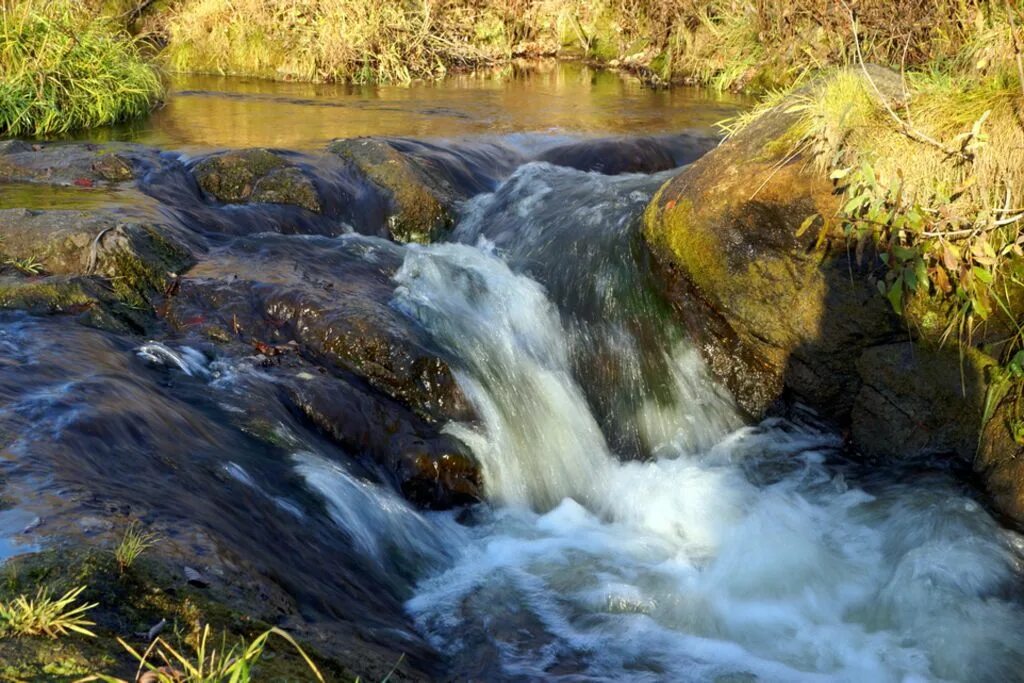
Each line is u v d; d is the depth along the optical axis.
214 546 3.94
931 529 6.14
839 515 6.44
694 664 5.00
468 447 6.35
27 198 8.12
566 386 7.43
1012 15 7.11
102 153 9.16
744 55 15.53
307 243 7.93
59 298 6.17
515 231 8.66
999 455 6.37
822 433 7.23
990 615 5.51
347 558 4.95
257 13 16.66
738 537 6.22
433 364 6.57
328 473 5.40
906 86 7.48
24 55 11.48
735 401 7.36
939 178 6.61
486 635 4.94
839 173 6.72
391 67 16.42
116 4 17.56
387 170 9.24
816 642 5.30
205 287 6.83
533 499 6.58
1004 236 6.49
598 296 7.83
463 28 18.31
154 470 4.57
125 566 3.57
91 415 4.72
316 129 11.30
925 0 11.49
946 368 6.65
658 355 7.54
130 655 3.18
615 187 8.94
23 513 3.81
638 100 14.14
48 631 3.14
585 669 4.83
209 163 9.14
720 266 7.23
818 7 13.52
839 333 6.94
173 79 15.50
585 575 5.73
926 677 5.05
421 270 7.64
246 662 3.14
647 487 6.79
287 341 6.63
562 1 19.12
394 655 4.11
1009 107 6.65
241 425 5.48
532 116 12.54
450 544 5.86
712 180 7.50
